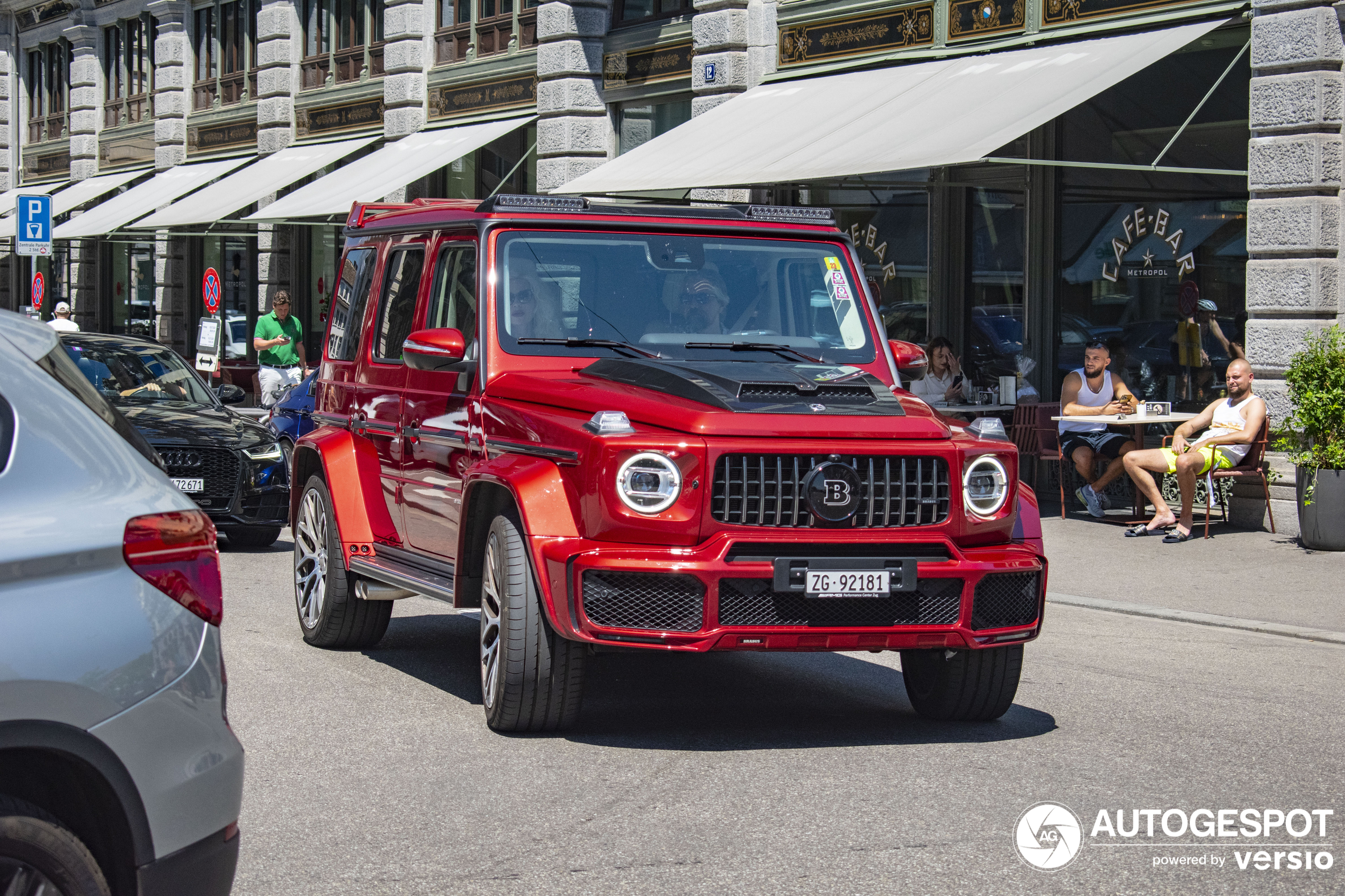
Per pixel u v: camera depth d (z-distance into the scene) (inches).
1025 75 553.3
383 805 204.1
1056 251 608.7
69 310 1037.8
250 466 477.4
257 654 311.3
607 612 221.6
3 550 120.6
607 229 279.0
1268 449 502.0
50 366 133.0
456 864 179.8
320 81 1121.4
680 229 282.2
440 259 293.1
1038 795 209.8
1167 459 492.1
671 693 281.0
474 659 311.0
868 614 225.8
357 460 316.8
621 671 303.7
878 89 618.5
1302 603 385.1
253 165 1148.5
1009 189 629.9
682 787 213.0
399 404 296.7
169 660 127.2
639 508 220.8
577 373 260.4
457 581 257.8
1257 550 463.2
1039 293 614.5
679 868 177.9
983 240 645.9
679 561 218.7
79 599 123.3
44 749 120.3
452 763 225.1
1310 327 494.9
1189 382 556.7
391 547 306.8
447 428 273.6
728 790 211.3
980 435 241.8
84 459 128.6
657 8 791.7
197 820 128.4
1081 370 550.9
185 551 130.5
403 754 230.4
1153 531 502.3
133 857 125.0
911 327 677.9
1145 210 569.6
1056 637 346.3
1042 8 583.2
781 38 701.3
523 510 230.4
